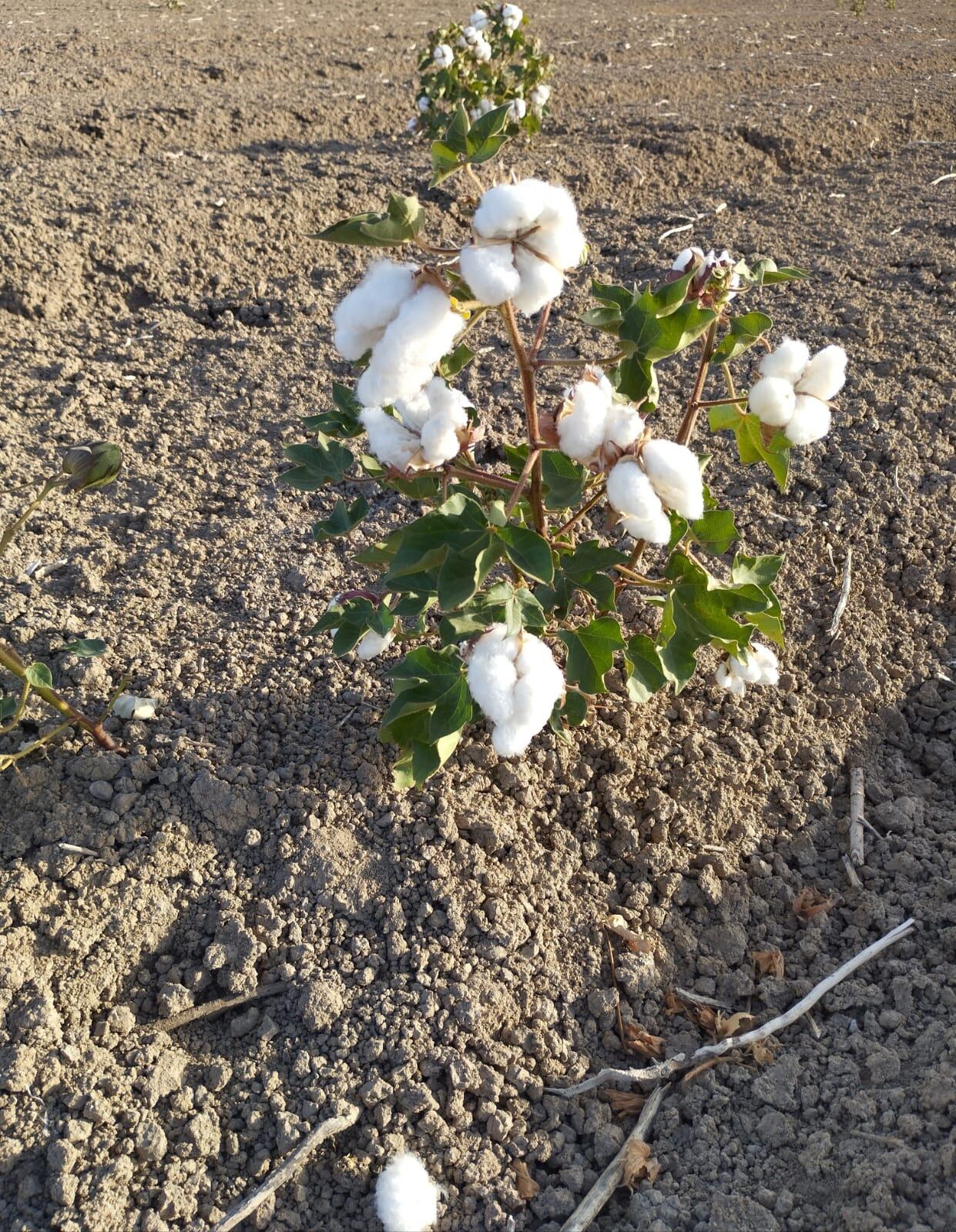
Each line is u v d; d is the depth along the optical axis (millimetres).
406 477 793
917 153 2693
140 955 918
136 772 1005
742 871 1050
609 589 851
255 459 1535
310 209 2236
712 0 5508
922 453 1494
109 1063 857
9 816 976
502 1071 887
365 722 1073
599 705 1128
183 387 1720
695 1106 882
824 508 1412
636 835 1046
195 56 3588
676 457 684
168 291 1975
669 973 976
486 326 1832
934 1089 832
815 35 4422
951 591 1341
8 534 856
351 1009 897
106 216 2086
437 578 812
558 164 2461
